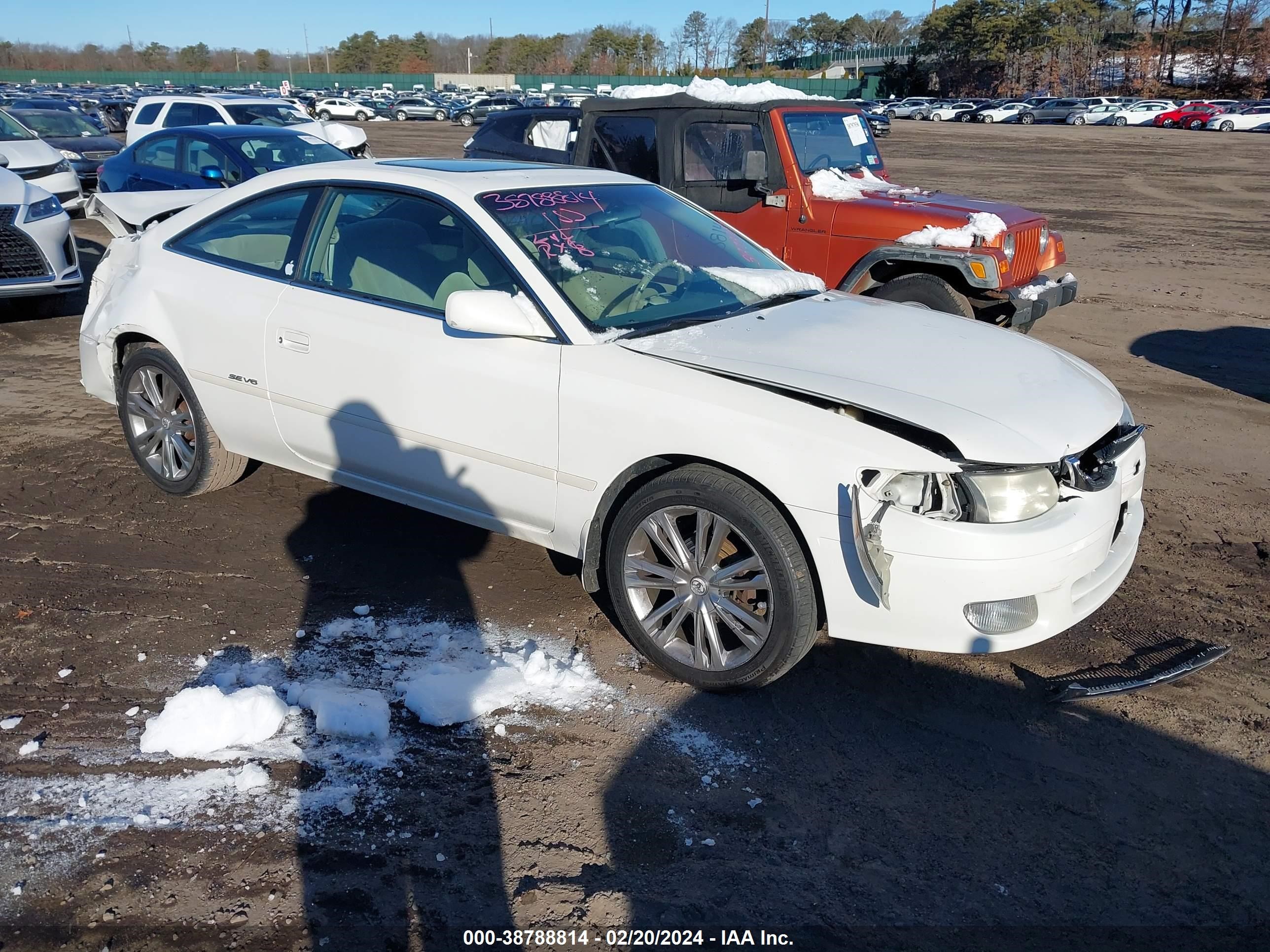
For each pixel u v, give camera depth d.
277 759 3.10
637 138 7.90
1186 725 3.34
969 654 3.71
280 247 4.34
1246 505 5.11
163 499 4.98
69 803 2.89
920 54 84.06
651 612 3.57
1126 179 22.84
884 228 7.05
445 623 3.89
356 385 3.99
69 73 108.62
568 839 2.79
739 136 7.55
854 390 3.21
